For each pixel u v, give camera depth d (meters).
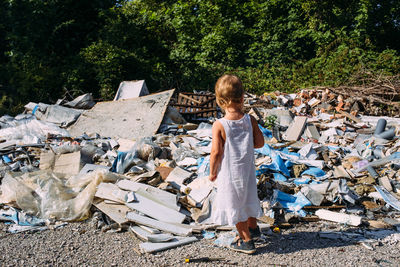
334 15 19.42
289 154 5.62
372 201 4.36
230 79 2.86
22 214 3.90
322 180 4.65
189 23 17.08
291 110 9.75
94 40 15.52
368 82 12.34
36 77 13.13
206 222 3.67
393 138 6.61
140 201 3.83
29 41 13.85
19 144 6.36
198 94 9.84
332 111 9.80
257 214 2.99
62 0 15.04
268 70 15.42
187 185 4.32
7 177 4.54
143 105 7.94
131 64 13.98
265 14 18.62
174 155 5.57
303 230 3.62
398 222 3.79
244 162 2.87
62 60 14.62
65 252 3.08
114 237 3.40
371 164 5.23
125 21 15.49
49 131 7.36
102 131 7.57
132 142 6.37
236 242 3.10
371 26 18.77
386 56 13.99
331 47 16.83
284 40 17.36
